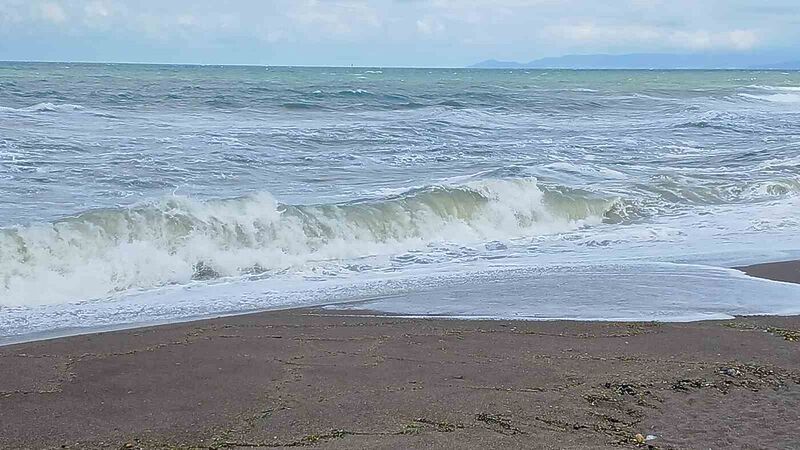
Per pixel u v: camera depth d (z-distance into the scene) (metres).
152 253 9.93
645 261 10.65
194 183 14.46
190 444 4.79
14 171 14.58
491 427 5.02
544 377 5.99
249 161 17.14
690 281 9.45
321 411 5.29
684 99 42.72
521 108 34.16
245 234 10.80
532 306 8.33
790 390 5.75
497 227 12.99
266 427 5.03
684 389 5.75
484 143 21.89
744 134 26.81
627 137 24.81
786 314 8.05
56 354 6.51
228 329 7.37
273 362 6.34
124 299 8.80
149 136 20.08
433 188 13.37
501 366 6.26
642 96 44.12
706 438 4.87
